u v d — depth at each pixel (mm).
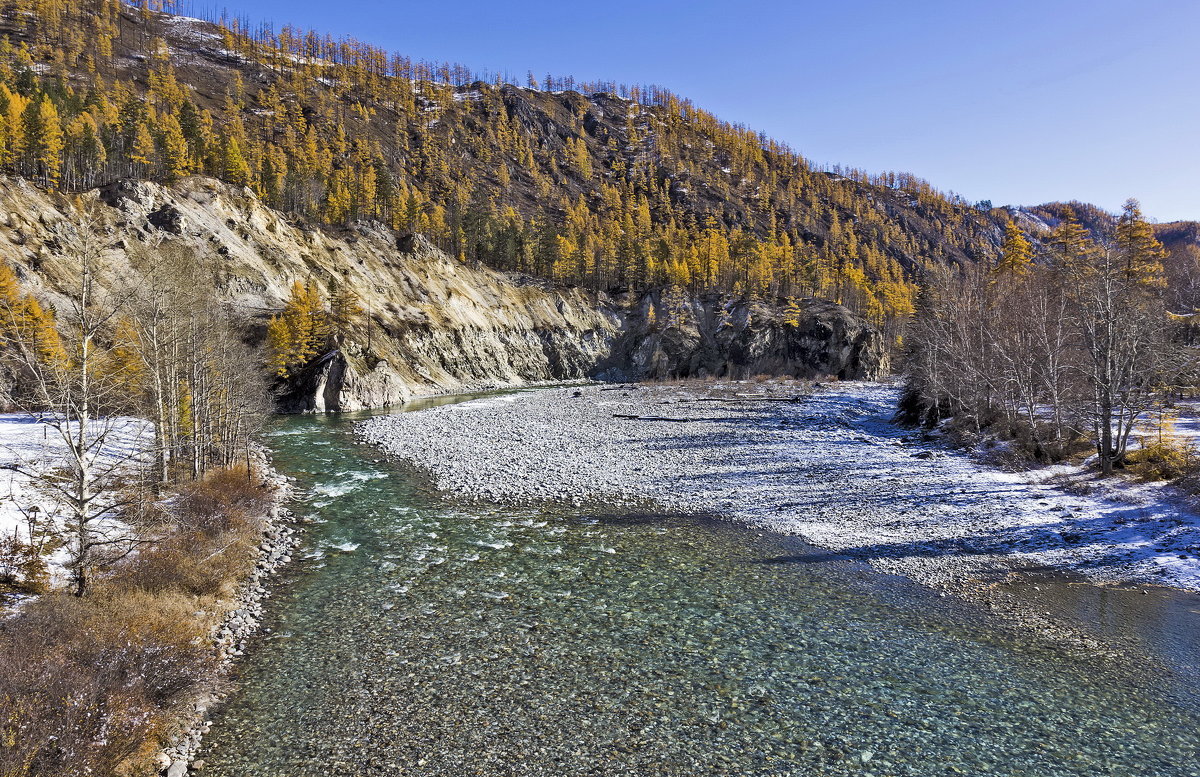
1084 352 38156
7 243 57625
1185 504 23969
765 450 42031
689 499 29906
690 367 122812
